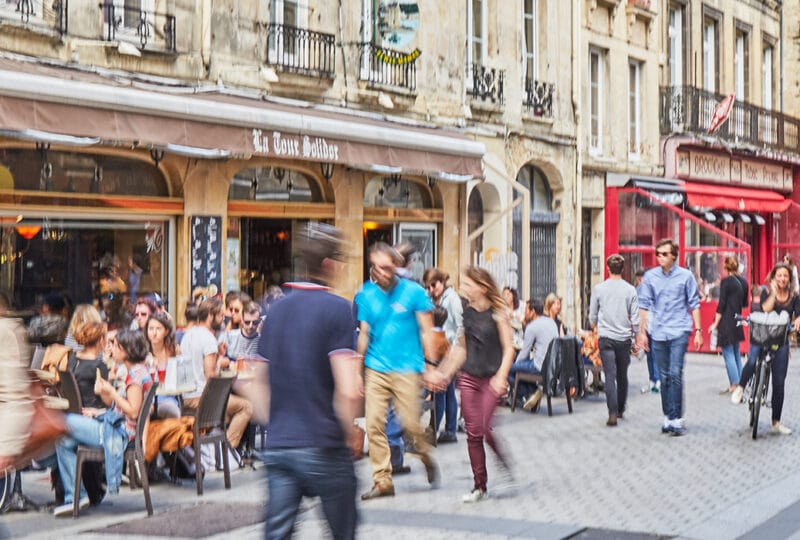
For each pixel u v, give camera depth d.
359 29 19.28
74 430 9.42
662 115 29.98
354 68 19.16
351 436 6.16
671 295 13.65
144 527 9.05
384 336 10.08
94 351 10.03
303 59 18.03
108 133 12.70
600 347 14.71
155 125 13.34
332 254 6.23
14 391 5.72
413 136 17.98
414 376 10.10
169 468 11.13
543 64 24.92
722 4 34.03
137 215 15.32
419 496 10.15
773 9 38.12
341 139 16.42
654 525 8.95
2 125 11.58
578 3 25.92
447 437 13.30
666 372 13.70
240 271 17.09
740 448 12.67
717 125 30.77
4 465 5.64
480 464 9.98
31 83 11.86
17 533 8.86
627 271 27.12
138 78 15.06
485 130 22.61
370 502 9.89
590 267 27.39
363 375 10.13
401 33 18.97
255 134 14.80
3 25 13.18
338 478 6.06
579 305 26.31
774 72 38.56
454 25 21.73
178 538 8.67
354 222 19.23
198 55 16.11
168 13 15.64
